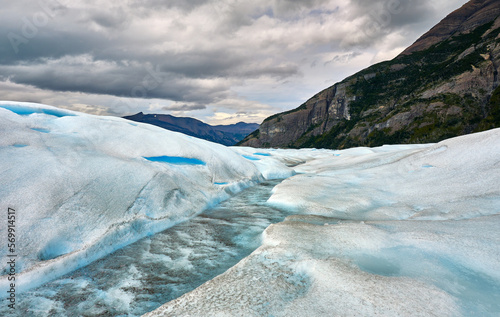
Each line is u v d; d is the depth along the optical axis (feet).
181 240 35.58
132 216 37.17
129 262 29.12
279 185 68.74
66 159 39.47
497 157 47.09
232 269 22.56
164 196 44.73
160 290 23.80
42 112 52.85
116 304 21.81
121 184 40.96
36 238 27.32
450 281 17.90
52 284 24.40
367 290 16.88
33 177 33.40
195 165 63.93
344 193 55.11
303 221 37.81
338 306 15.66
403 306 15.06
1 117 41.63
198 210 48.60
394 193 51.67
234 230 39.50
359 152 165.58
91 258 28.96
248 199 60.34
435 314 14.30
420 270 19.79
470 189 40.57
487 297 15.94
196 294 18.71
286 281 19.70
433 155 64.03
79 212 32.63
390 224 30.45
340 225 31.22
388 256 22.57
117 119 67.10
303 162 175.94
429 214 34.73
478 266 19.39
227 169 76.02
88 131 52.80
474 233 24.13
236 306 16.57
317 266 20.79
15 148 36.99
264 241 30.04
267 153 174.50
